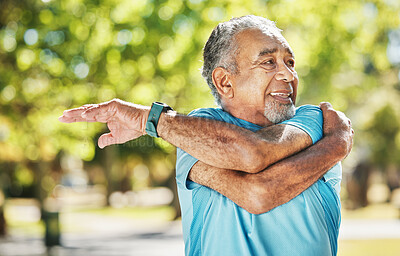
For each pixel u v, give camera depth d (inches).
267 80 80.5
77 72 452.8
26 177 940.6
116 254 523.8
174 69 446.6
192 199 80.7
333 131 80.0
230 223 76.9
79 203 1774.1
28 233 845.2
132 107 79.0
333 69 613.6
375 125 1078.4
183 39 438.6
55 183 1204.5
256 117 82.3
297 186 74.6
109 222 1037.8
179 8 428.5
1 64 439.8
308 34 535.2
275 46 81.0
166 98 454.9
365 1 535.2
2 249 600.7
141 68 455.2
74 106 468.8
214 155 74.3
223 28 84.0
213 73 84.2
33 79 456.4
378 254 418.9
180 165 80.1
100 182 2290.8
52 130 506.3
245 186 73.8
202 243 79.4
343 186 1202.6
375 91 1093.1
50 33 438.3
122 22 438.9
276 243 76.0
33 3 424.5
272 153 73.4
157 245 602.9
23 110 478.6
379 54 590.6
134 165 1700.3
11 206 1635.1
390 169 1270.9
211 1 419.5
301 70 619.2
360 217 924.0
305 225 76.5
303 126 77.9
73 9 437.1
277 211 76.0
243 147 72.7
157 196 2039.9
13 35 427.5
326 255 77.7
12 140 576.1
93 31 441.4
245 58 81.2
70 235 785.6
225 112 83.7
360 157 1138.0
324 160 75.7
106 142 80.7
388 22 545.3
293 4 468.4
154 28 432.5
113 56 447.5
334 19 527.5
